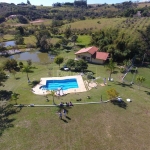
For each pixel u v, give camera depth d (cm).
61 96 4159
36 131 3091
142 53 6725
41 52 8562
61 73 5528
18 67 6084
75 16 18812
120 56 6581
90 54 6431
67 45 9462
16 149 2725
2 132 3055
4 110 3650
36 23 16238
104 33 8781
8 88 4562
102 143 2866
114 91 3831
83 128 3170
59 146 2800
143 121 3359
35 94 4253
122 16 15588
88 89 4484
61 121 3334
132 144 2853
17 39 9962
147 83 4841
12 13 18350
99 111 3628
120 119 3409
